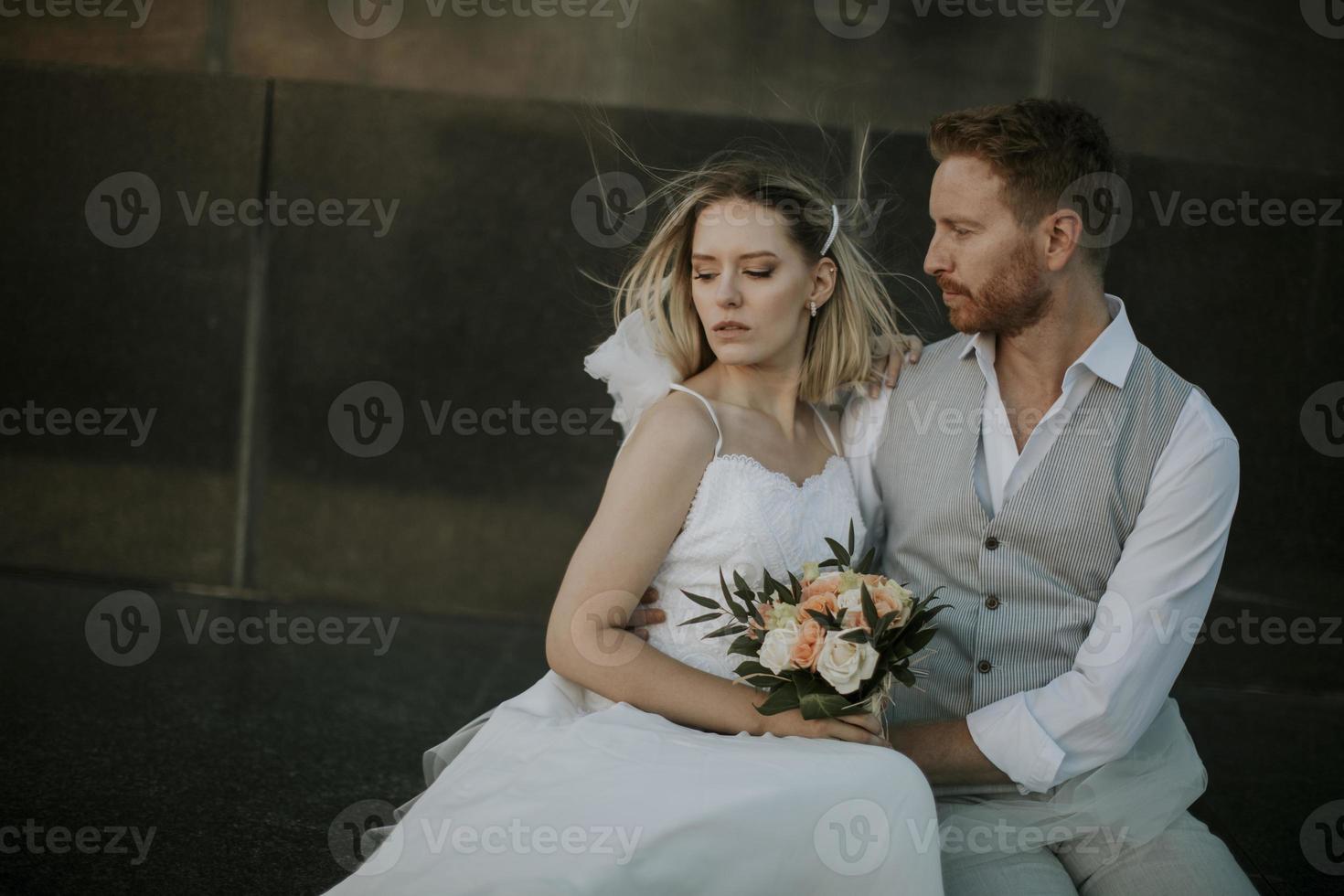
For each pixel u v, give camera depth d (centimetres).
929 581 227
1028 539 220
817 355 228
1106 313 226
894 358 241
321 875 273
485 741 199
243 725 362
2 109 501
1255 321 462
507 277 496
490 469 505
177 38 498
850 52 475
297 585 513
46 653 412
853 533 212
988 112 219
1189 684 470
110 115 499
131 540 514
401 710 386
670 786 179
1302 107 457
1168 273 464
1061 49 467
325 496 509
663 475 203
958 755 211
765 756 184
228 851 281
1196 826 218
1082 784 213
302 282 502
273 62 496
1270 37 457
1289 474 464
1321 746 402
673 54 483
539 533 505
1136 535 218
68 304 507
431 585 509
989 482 226
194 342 506
